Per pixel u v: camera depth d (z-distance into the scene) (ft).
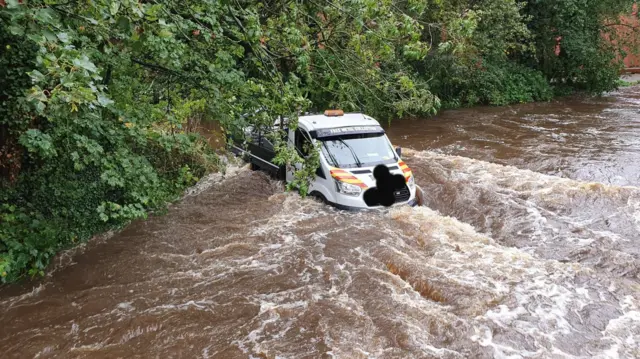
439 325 19.72
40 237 24.81
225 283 23.36
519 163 44.86
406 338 18.90
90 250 27.32
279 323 20.12
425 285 22.48
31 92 13.89
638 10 84.74
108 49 19.90
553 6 80.18
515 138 54.85
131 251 27.14
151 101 30.91
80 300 22.30
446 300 21.48
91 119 23.54
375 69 32.27
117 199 30.01
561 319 20.11
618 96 85.51
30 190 26.35
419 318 20.22
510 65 83.46
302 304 21.43
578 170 42.01
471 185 36.55
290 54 30.07
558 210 32.30
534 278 23.15
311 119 35.01
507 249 26.40
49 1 16.84
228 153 35.47
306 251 26.04
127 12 17.17
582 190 34.50
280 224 29.81
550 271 23.77
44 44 14.85
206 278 23.94
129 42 21.09
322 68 32.12
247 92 27.53
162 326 20.10
